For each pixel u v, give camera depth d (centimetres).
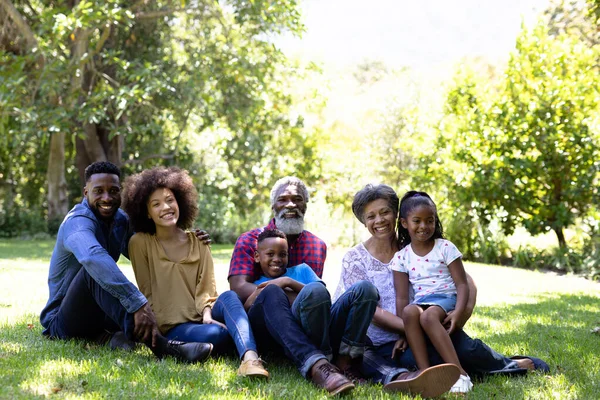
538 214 1275
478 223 1339
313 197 2075
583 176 1216
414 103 2531
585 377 371
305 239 447
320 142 2289
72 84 1585
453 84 1488
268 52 1778
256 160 2095
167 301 404
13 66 1476
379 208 389
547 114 1262
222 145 1945
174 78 1728
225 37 1798
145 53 1839
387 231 390
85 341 420
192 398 301
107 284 365
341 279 397
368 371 366
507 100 1329
